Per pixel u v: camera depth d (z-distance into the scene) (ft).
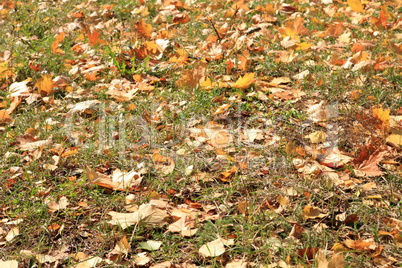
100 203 8.51
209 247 7.07
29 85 13.32
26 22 19.69
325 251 7.00
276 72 13.43
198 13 19.38
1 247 7.55
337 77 12.52
